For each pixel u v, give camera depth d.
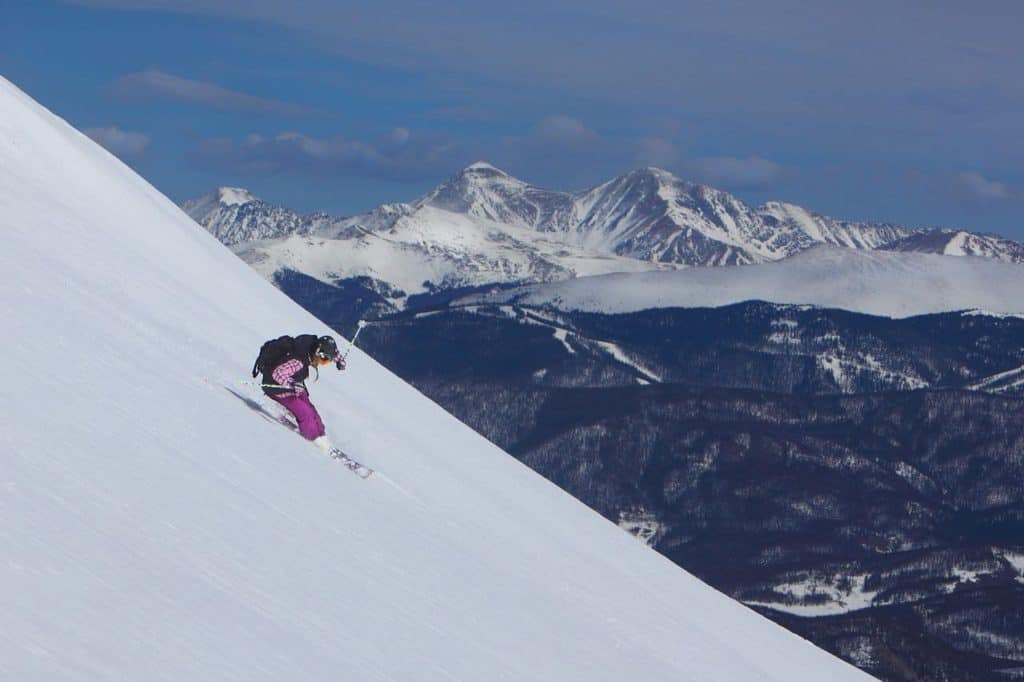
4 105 39.75
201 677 8.52
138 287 26.59
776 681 24.14
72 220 31.05
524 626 16.06
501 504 27.58
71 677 7.39
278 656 9.76
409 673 11.31
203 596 10.12
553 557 24.03
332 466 19.25
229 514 12.86
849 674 30.70
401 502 19.94
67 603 8.47
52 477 10.90
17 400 12.71
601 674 15.88
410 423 33.31
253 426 18.28
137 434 13.98
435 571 15.98
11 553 8.73
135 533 10.66
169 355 20.61
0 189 29.80
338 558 13.72
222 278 40.12
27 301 17.94
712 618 28.48
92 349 17.08
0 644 7.35
